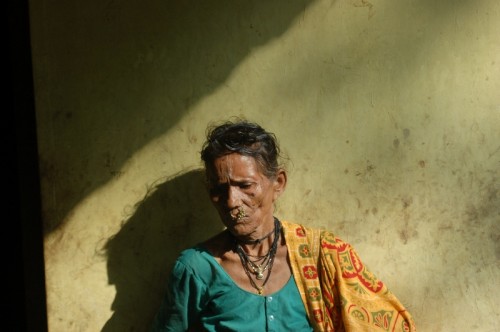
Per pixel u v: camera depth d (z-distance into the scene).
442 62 2.59
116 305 2.50
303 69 2.51
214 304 2.28
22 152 2.48
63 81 2.39
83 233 2.46
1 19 2.84
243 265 2.27
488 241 2.73
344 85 2.54
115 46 2.40
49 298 2.47
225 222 2.20
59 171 2.43
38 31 2.36
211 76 2.47
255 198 2.17
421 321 2.71
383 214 2.63
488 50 2.61
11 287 3.08
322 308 2.29
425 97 2.59
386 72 2.55
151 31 2.41
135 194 2.48
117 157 2.45
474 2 2.58
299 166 2.55
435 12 2.55
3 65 2.90
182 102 2.46
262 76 2.49
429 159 2.63
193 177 2.50
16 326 3.09
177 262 2.27
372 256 2.65
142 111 2.45
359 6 2.50
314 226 2.59
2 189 3.02
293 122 2.53
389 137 2.59
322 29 2.50
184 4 2.42
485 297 2.75
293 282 2.30
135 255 2.50
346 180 2.59
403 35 2.54
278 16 2.47
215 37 2.45
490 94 2.64
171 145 2.48
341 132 2.56
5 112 2.96
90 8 2.37
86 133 2.43
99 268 2.48
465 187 2.68
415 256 2.68
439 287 2.71
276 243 2.30
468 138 2.65
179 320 2.29
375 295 2.35
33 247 2.52
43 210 2.44
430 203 2.66
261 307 2.26
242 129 2.18
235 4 2.44
